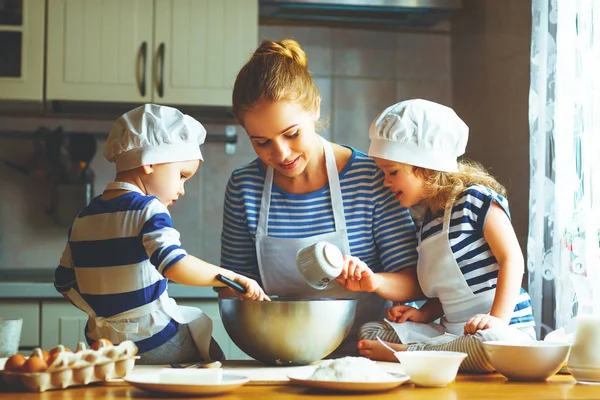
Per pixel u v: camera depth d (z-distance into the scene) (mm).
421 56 3199
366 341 1452
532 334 1545
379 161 1545
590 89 1919
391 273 1565
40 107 2793
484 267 1522
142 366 1290
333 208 1577
